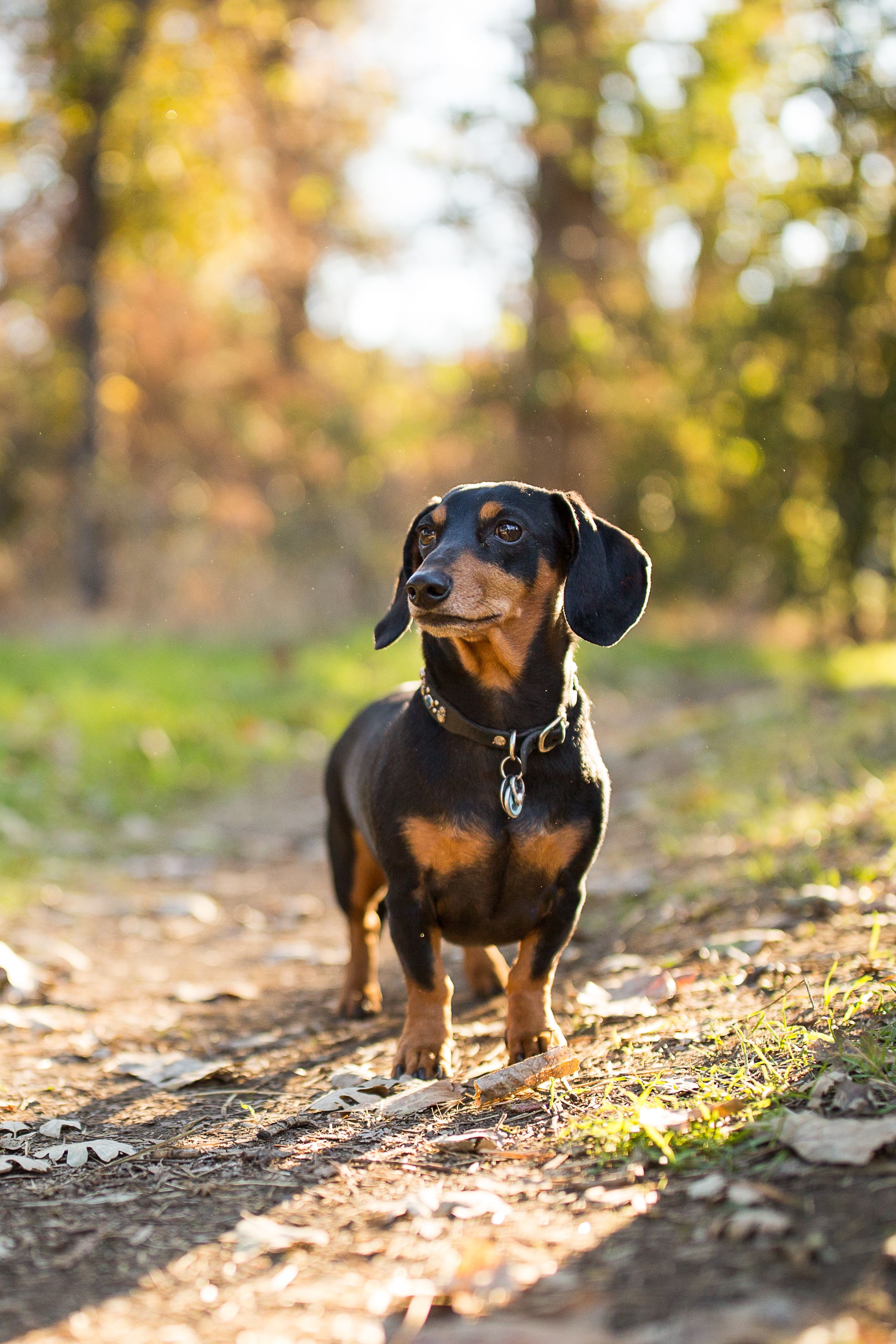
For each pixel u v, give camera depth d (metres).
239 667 13.67
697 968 4.25
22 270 18.22
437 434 21.95
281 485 22.09
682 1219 2.39
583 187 18.97
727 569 18.53
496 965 4.66
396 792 3.69
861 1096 2.75
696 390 17.89
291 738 11.62
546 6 18.55
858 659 15.94
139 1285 2.39
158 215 17.05
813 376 16.23
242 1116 3.46
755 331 16.39
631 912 5.43
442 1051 3.64
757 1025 3.39
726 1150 2.67
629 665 16.25
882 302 15.71
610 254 20.05
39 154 16.95
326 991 5.01
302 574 19.81
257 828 8.84
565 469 19.66
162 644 14.77
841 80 14.81
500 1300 2.19
